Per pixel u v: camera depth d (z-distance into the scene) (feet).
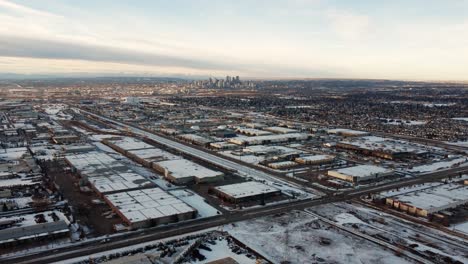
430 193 369.30
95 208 328.90
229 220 308.40
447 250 257.55
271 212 328.29
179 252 248.32
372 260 241.96
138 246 255.91
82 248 252.21
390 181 432.66
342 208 341.00
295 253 250.37
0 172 438.40
